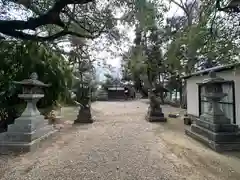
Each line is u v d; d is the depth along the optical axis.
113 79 30.03
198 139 5.16
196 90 7.91
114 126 7.59
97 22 5.60
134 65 13.68
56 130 6.59
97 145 4.83
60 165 3.49
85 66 12.67
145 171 3.19
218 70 6.02
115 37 6.91
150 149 4.46
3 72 6.78
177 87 15.96
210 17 3.95
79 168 3.33
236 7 3.61
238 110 5.61
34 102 5.30
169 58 6.29
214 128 4.51
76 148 4.59
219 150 4.24
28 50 6.99
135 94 29.20
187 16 6.23
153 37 11.17
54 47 8.23
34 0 4.54
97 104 19.64
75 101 8.93
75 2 4.02
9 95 6.64
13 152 4.31
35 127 4.96
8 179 2.94
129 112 12.65
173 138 5.52
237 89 5.64
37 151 4.41
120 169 3.28
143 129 6.92
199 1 4.48
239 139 4.38
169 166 3.41
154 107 8.97
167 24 6.88
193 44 4.33
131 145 4.81
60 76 7.77
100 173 3.11
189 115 8.57
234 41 3.93
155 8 4.48
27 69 6.86
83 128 7.25
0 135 4.63
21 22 4.20
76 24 5.59
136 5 4.14
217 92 4.82
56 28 6.68
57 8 4.09
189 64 6.78
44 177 2.99
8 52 6.89
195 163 3.56
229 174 3.08
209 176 3.00
